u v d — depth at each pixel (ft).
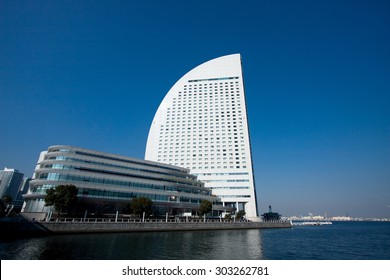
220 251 129.59
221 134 494.59
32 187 247.91
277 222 378.73
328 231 359.66
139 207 223.30
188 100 554.05
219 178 447.01
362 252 145.89
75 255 101.76
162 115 553.64
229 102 529.04
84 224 168.14
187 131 517.96
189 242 155.43
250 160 454.40
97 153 280.92
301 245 170.09
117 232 182.91
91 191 237.25
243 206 439.63
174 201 297.74
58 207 184.34
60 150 260.62
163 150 513.86
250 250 137.90
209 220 286.05
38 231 150.00
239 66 572.10
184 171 378.73
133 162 312.71
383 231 369.91
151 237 170.50
